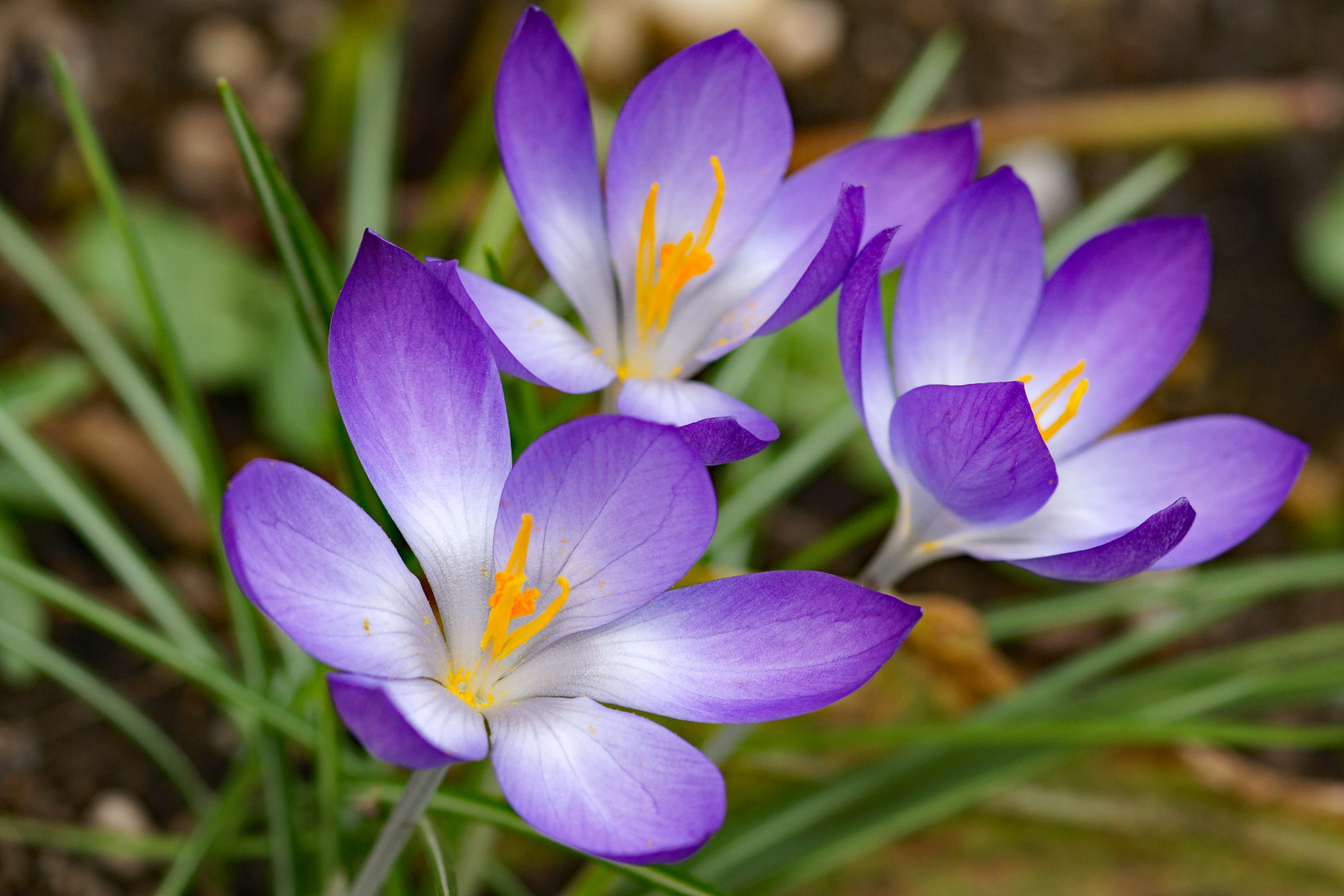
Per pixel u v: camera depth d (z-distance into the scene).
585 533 0.38
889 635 0.38
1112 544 0.39
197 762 0.49
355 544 0.38
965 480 0.40
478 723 0.38
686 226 0.41
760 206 0.41
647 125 0.41
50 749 0.48
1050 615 0.48
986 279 0.41
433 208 0.53
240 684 0.42
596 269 0.41
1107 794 0.49
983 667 0.47
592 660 0.39
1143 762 0.49
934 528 0.41
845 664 0.38
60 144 0.55
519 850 0.48
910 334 0.41
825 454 0.47
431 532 0.39
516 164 0.40
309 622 0.37
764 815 0.47
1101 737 0.44
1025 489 0.40
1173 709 0.46
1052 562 0.40
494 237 0.45
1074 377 0.42
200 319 0.52
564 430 0.38
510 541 0.38
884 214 0.41
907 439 0.40
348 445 0.41
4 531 0.48
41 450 0.45
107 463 0.51
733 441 0.39
